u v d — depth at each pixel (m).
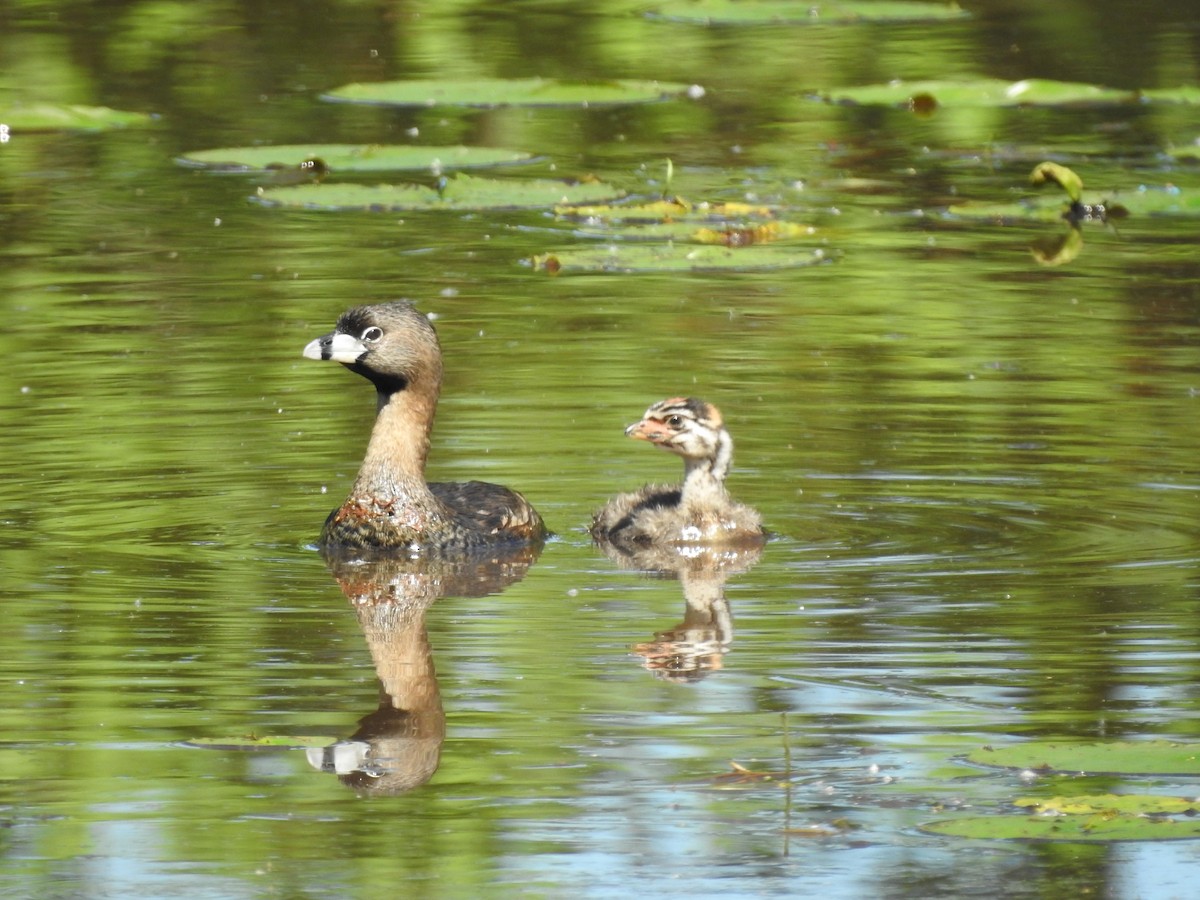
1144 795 9.12
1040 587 12.58
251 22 35.75
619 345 18.86
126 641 11.60
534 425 16.59
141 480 15.08
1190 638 11.48
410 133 29.09
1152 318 19.73
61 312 19.88
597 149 28.27
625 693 10.77
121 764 9.81
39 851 8.89
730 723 10.31
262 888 8.55
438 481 15.11
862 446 15.94
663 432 13.77
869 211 24.89
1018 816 8.88
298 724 10.31
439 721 10.37
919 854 8.82
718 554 13.59
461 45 34.34
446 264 22.16
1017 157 27.77
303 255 22.55
